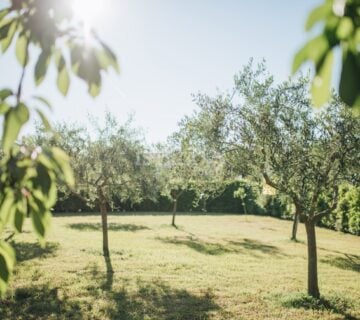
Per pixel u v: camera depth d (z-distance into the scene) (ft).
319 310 32.24
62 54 4.40
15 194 4.85
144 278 39.93
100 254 50.57
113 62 4.25
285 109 32.55
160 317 29.63
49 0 4.17
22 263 44.29
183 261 48.34
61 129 50.37
